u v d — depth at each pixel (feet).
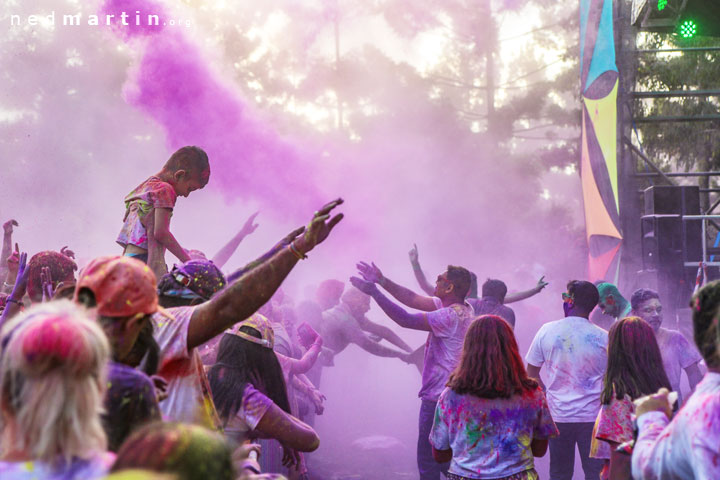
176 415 9.93
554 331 20.34
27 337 5.89
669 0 40.75
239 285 9.87
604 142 44.88
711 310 8.39
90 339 6.07
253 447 11.72
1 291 20.04
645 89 54.34
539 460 28.02
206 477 4.81
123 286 8.25
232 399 12.75
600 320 25.43
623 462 15.49
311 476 27.30
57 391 5.87
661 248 37.19
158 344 9.77
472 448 14.39
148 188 15.92
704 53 53.42
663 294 36.78
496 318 14.78
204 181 16.65
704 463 7.86
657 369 15.55
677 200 37.81
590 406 19.83
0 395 6.03
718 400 7.94
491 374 14.30
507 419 14.33
